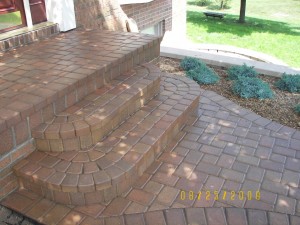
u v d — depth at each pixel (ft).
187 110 11.63
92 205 8.26
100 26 17.26
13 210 8.16
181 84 13.43
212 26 44.01
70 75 10.30
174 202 8.38
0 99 8.82
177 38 31.01
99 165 8.49
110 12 17.79
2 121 7.78
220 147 10.72
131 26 19.60
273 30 41.96
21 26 14.05
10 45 12.77
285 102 14.15
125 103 10.22
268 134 11.60
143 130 10.07
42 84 9.69
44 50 12.71
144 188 8.80
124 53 12.20
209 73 16.28
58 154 8.87
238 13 53.06
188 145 10.75
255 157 10.30
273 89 15.42
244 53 24.27
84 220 7.84
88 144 9.18
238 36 39.14
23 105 8.48
